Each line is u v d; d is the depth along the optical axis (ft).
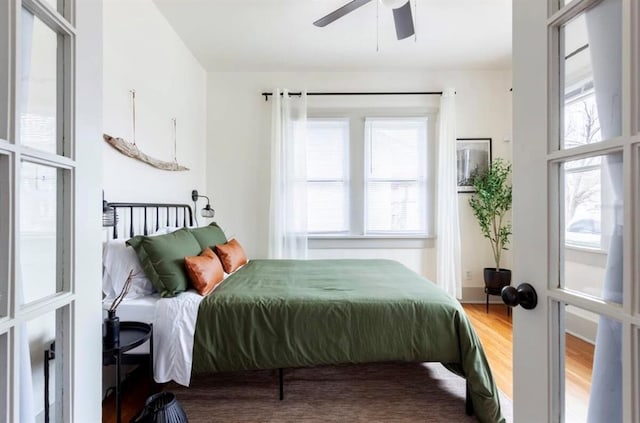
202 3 7.79
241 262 8.43
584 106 1.96
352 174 11.76
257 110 11.75
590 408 1.93
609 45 1.81
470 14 8.23
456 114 11.62
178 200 9.34
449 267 11.22
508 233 11.05
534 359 2.26
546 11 2.16
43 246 2.11
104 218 5.23
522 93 2.38
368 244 11.76
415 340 5.10
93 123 2.50
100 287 2.61
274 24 8.69
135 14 6.95
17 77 1.77
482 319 9.84
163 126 8.35
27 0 1.86
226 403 5.47
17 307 1.78
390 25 8.74
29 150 1.86
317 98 11.72
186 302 5.24
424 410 5.31
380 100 11.69
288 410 5.29
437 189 11.50
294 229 11.48
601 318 1.86
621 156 1.72
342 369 6.61
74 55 2.26
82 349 2.36
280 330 5.11
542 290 2.19
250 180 11.80
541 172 2.20
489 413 4.80
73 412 2.25
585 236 1.93
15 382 1.76
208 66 11.31
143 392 5.78
